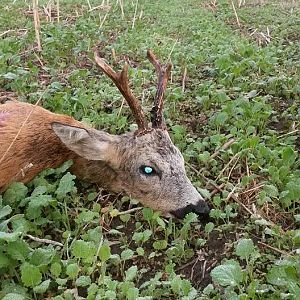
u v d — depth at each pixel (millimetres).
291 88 736
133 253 439
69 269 388
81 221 461
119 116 649
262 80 760
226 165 552
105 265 410
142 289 400
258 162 555
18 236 403
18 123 525
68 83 759
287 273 381
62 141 507
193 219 459
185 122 658
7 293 379
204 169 556
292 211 488
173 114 669
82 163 536
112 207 500
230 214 480
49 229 469
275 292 371
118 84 512
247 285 391
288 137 600
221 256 441
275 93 728
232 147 575
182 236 453
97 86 731
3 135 513
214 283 402
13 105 554
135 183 518
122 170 522
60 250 437
